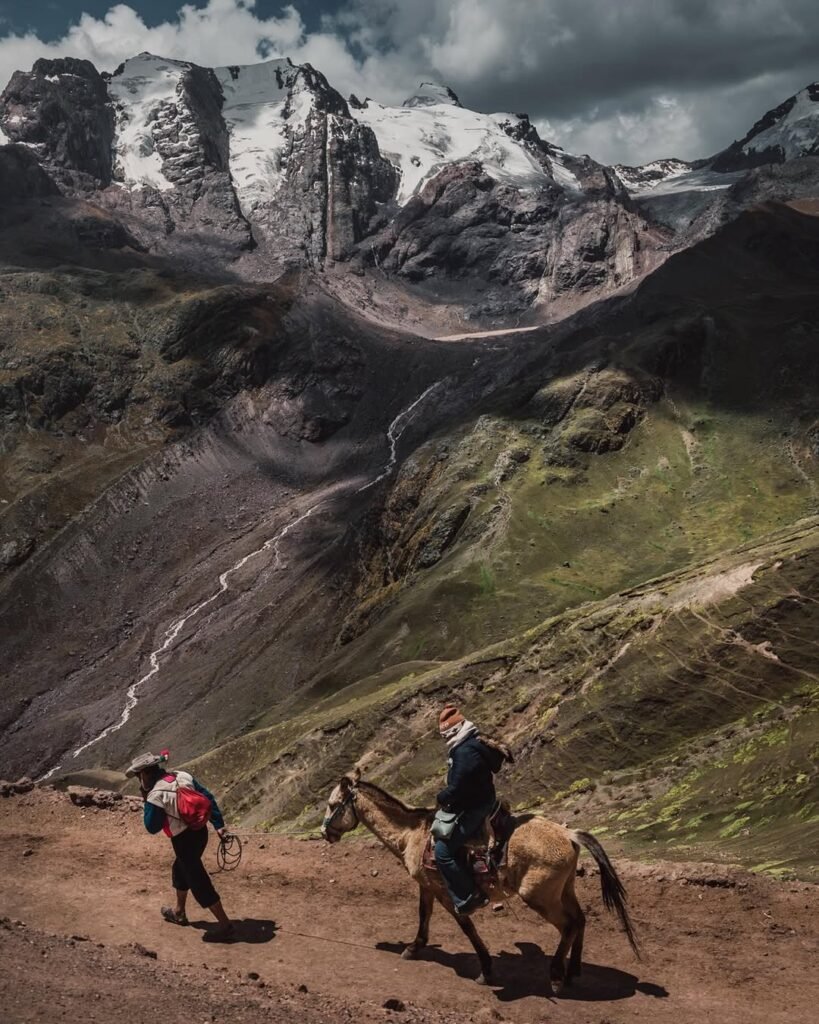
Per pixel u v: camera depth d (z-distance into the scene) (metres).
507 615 119.06
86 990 9.91
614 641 56.91
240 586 196.50
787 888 14.89
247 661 160.88
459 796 11.67
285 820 61.75
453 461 163.50
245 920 14.14
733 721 44.44
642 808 34.88
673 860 21.47
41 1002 9.37
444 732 11.98
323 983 11.95
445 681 64.88
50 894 14.82
